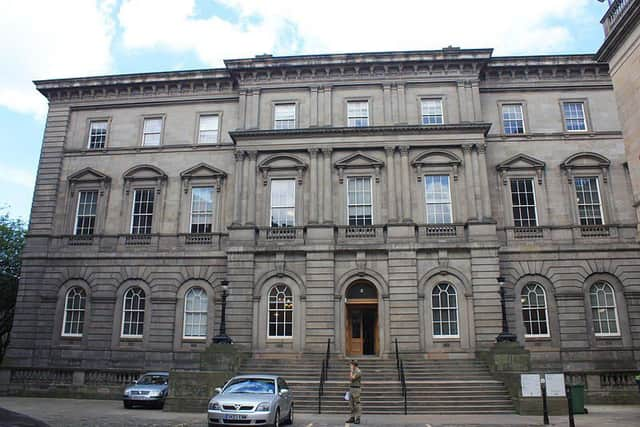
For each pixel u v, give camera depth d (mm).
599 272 33375
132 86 39062
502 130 36344
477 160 33812
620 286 33094
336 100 36188
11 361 34781
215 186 36562
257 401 17234
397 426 19031
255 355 31609
